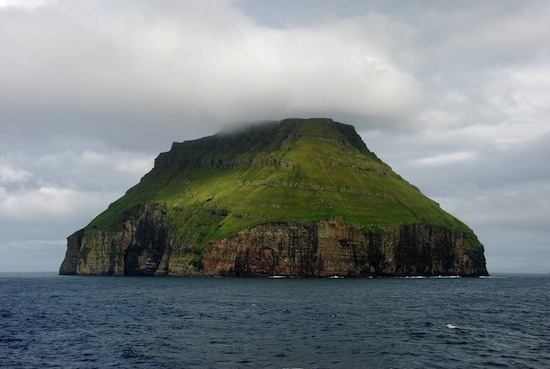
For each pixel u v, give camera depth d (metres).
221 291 198.25
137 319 106.12
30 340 80.69
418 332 86.31
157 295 178.50
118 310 125.75
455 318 107.62
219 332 86.81
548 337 82.88
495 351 70.25
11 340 80.69
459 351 70.12
